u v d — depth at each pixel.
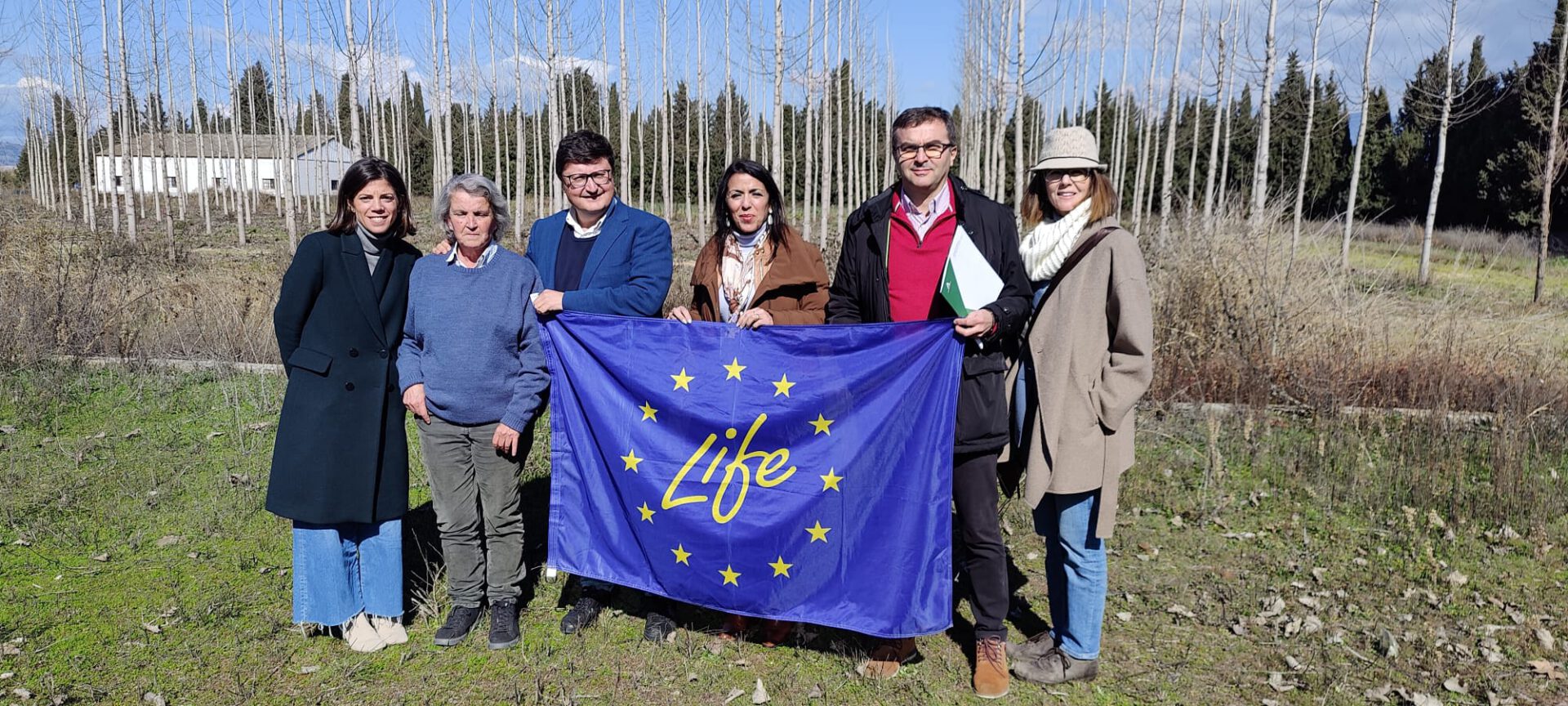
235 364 8.13
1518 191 30.05
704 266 3.85
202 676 3.47
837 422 3.44
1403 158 36.28
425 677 3.51
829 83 21.92
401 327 3.62
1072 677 3.57
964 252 3.26
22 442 6.01
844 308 3.65
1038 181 3.44
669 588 3.66
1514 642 3.92
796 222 35.06
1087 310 3.22
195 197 50.44
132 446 6.05
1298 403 7.09
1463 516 5.25
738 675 3.60
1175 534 5.14
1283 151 33.97
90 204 24.80
